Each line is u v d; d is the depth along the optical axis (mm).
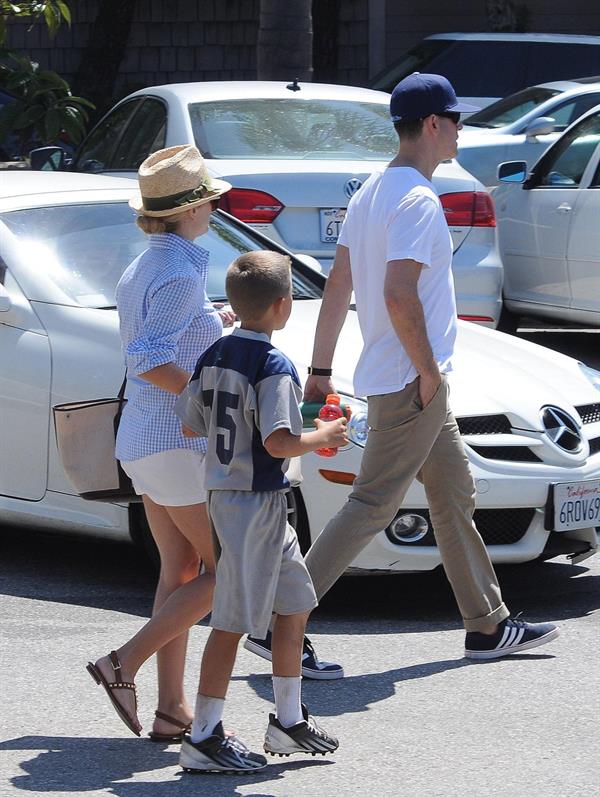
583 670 7809
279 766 6531
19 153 23688
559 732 6922
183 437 6500
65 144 23469
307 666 7641
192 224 6570
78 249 9656
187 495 6531
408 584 9523
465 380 8977
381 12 33188
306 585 6449
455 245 14281
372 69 33438
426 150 7539
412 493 8375
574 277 16344
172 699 6801
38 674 7672
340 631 8516
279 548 6293
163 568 6863
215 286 9898
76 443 6934
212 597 6621
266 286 6152
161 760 6605
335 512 8359
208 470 6270
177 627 6586
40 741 6809
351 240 7594
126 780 6367
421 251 7223
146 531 9008
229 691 7520
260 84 15352
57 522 9273
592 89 21172
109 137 16219
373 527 7652
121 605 8906
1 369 9344
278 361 6164
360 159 14055
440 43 26500
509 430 8719
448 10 33188
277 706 6500
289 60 20906
